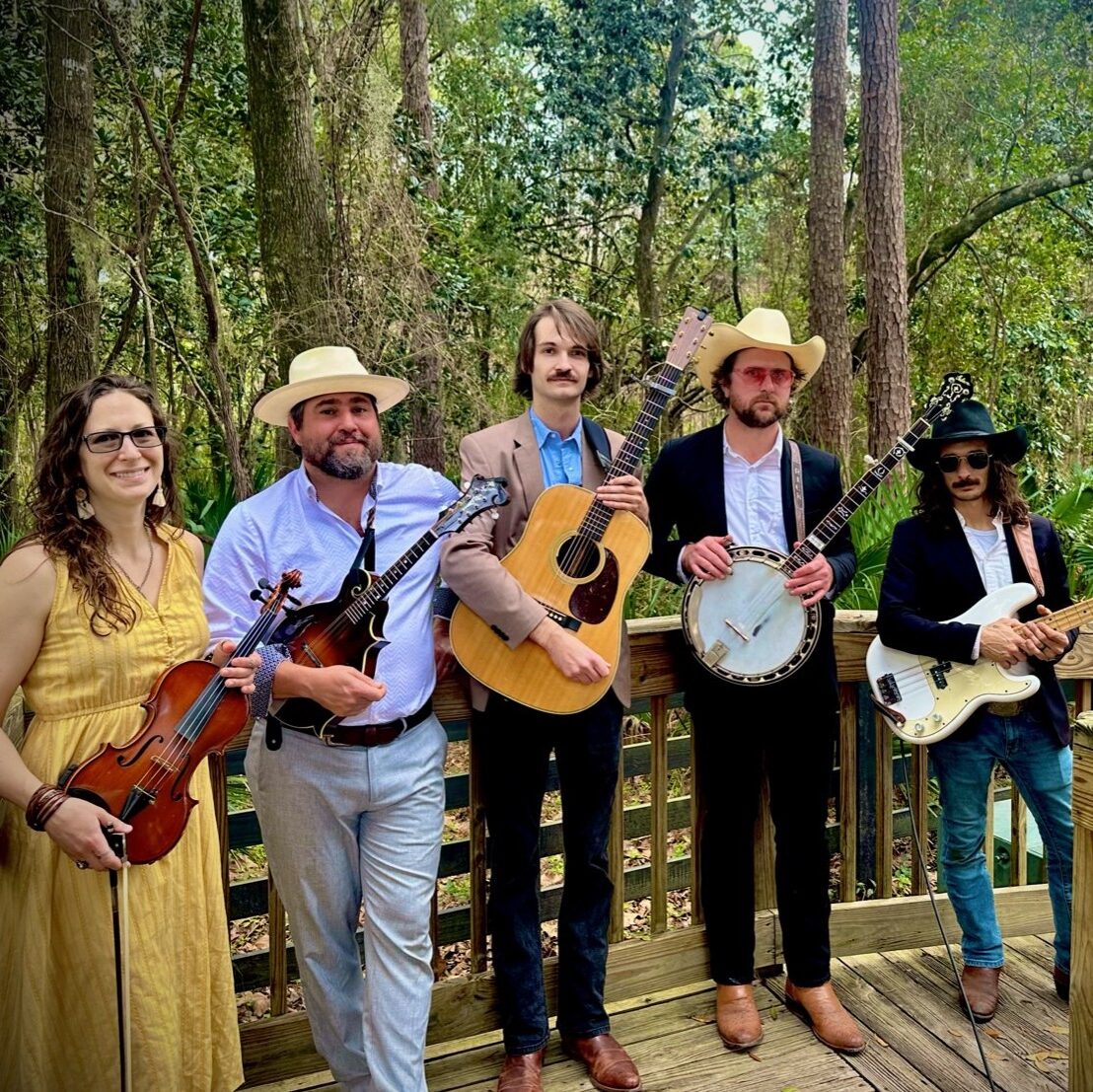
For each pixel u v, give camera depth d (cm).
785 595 256
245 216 763
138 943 183
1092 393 1177
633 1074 246
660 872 292
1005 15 1066
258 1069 250
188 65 646
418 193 800
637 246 1262
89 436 180
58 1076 183
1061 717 266
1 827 188
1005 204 1032
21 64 668
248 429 744
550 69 1182
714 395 280
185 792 184
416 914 220
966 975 282
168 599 193
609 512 240
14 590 178
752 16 1226
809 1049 265
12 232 671
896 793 466
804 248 1257
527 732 241
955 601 271
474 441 250
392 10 995
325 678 205
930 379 1187
